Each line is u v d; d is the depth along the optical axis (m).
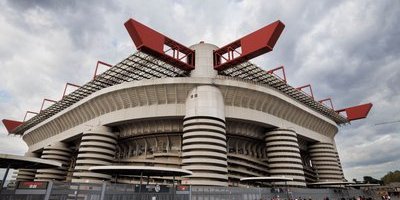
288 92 70.19
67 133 71.12
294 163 59.19
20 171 84.12
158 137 58.31
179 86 53.53
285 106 64.38
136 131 58.78
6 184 27.36
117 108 58.69
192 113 50.66
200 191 36.94
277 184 56.50
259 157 65.00
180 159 53.94
